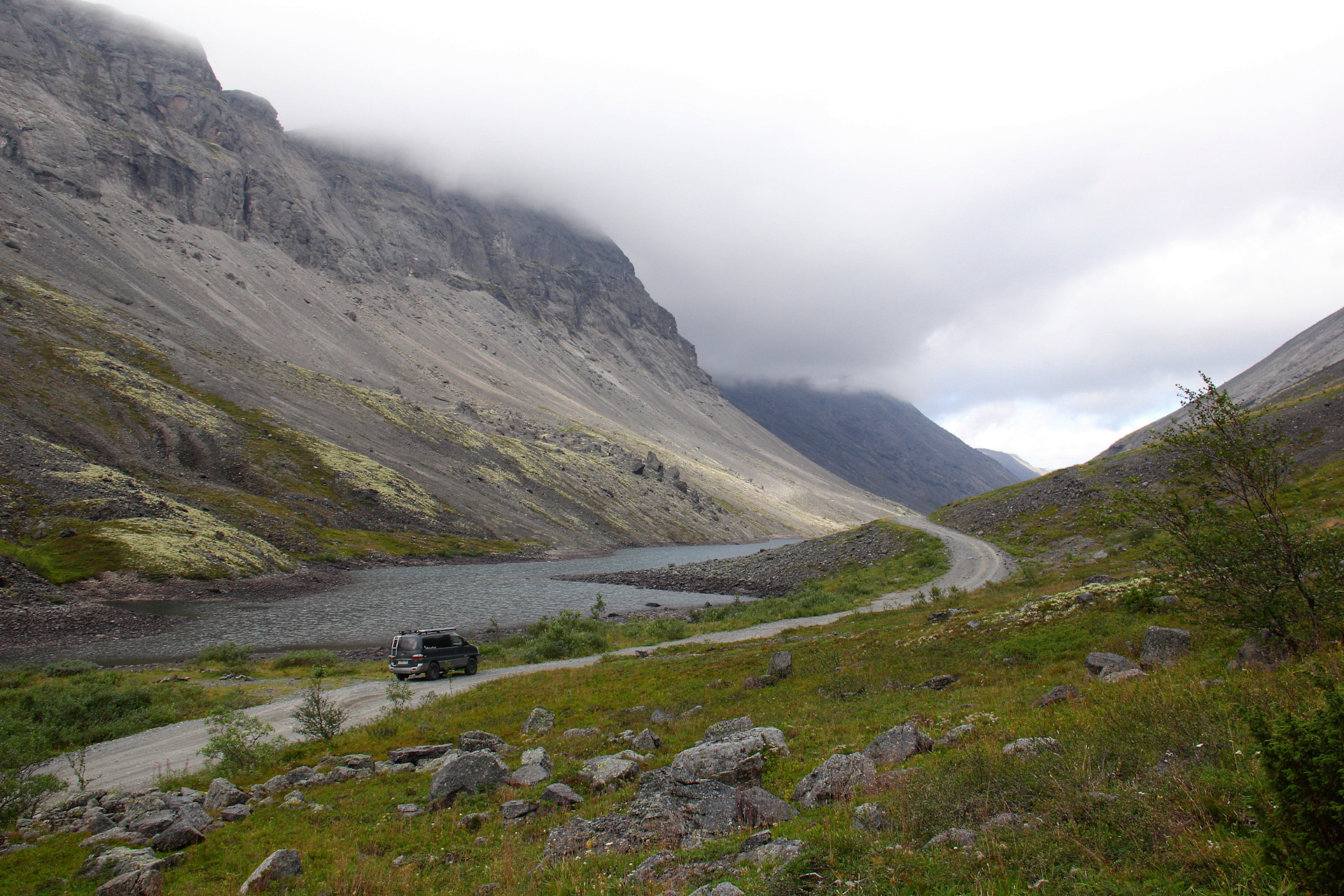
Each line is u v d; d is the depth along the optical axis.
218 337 199.00
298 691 32.28
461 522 149.88
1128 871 6.17
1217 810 6.84
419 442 185.88
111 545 74.62
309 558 102.38
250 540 92.50
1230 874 5.80
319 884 10.50
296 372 194.38
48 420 107.69
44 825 15.23
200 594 71.19
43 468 86.44
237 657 42.72
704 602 77.50
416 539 130.50
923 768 10.63
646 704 22.98
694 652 34.19
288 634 55.66
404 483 152.75
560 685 27.34
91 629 53.72
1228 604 14.12
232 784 16.61
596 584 96.31
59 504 80.31
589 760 15.89
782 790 11.90
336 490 134.62
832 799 10.77
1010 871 6.66
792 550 103.56
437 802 14.52
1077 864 6.62
